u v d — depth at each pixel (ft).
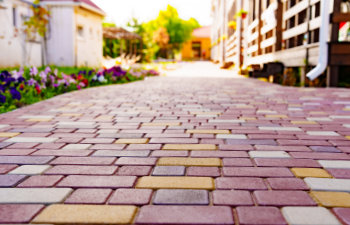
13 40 42.11
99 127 10.98
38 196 5.65
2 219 4.88
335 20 20.45
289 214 4.98
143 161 7.48
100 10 61.93
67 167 7.11
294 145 8.80
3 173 6.77
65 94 19.65
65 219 4.87
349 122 11.63
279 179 6.38
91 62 61.52
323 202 5.37
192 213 5.02
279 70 27.91
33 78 19.62
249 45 40.91
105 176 6.57
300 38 25.21
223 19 74.69
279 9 28.48
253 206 5.25
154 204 5.34
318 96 17.84
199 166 7.15
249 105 15.34
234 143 9.00
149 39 144.56
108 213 5.03
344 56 20.85
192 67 70.08
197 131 10.39
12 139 9.49
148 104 15.84
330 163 7.34
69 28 53.11
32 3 46.60
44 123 11.65
